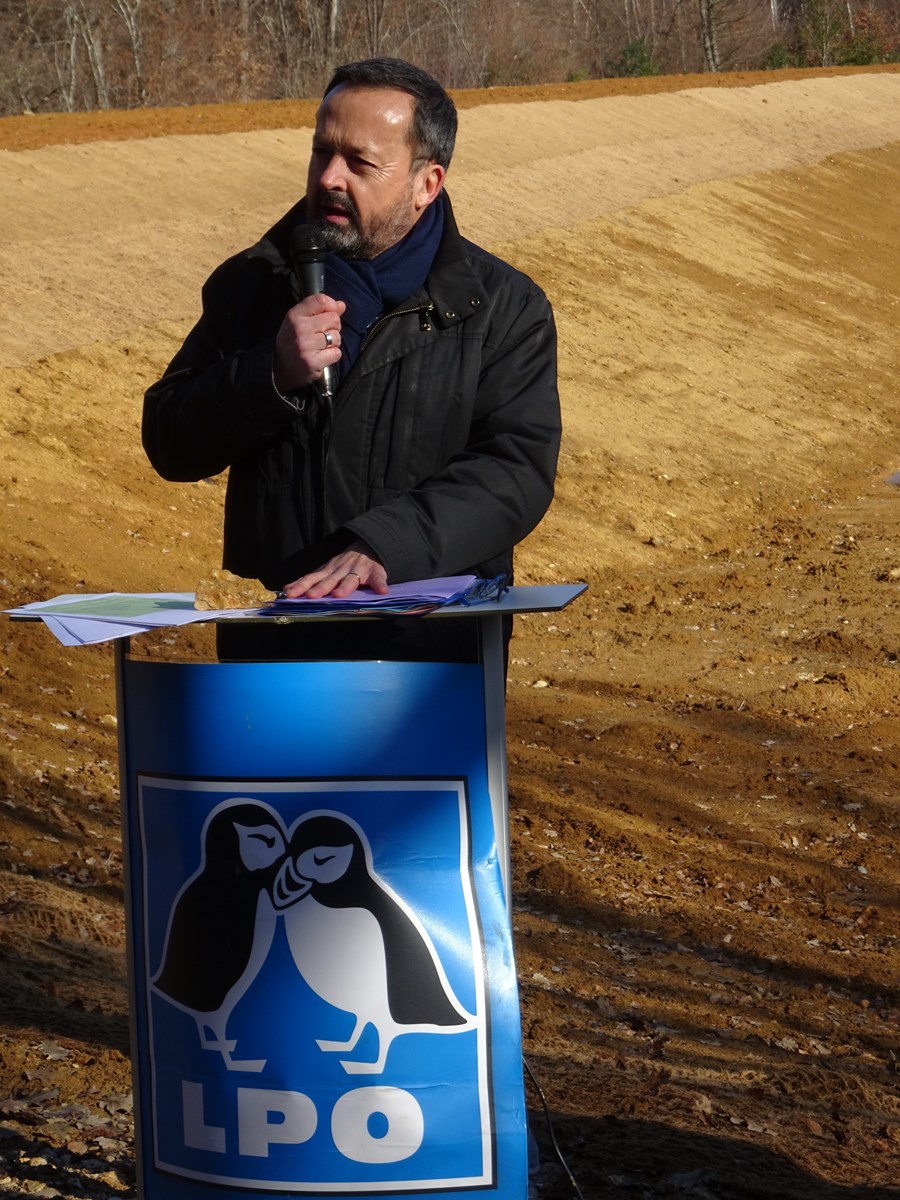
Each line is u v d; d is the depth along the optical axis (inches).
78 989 174.7
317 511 101.9
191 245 625.9
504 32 2092.8
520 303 104.7
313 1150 88.0
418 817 88.0
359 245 101.1
